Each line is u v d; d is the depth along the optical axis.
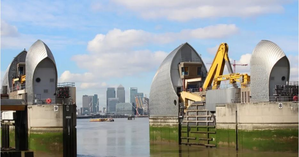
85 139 125.38
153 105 106.44
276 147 71.25
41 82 82.75
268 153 71.81
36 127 75.38
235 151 76.81
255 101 78.56
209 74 97.69
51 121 74.75
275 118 71.44
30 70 82.62
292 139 70.06
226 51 92.88
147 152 85.69
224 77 91.69
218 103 85.31
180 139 95.38
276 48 77.19
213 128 85.50
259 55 78.38
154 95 106.31
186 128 93.31
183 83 102.75
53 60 82.81
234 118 77.88
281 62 77.00
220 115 81.50
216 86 93.44
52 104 75.50
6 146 94.12
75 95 85.94
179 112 97.19
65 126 74.81
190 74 103.44
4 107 78.44
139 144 103.94
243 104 76.00
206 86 98.31
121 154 84.31
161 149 88.56
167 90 101.50
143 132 161.00
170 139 98.44
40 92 82.56
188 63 103.00
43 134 74.88
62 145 74.44
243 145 75.88
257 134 73.44
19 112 82.50
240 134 76.44
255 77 78.88
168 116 100.00
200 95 95.69
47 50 83.00
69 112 75.25
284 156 69.19
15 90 99.12
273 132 71.56
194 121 90.50
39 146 74.88
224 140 80.38
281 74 77.62
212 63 97.00
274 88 77.12
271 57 76.75
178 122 95.94
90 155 83.75
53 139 74.50
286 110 70.62
